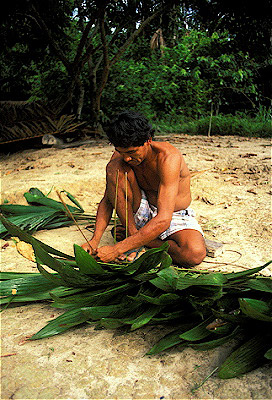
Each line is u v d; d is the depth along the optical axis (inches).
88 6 311.9
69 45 401.1
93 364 72.8
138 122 91.1
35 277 92.6
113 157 114.5
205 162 230.5
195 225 112.7
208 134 365.7
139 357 74.4
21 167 245.3
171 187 98.0
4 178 214.5
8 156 306.3
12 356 75.4
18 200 177.9
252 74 477.4
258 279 81.0
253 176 201.9
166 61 517.7
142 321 74.6
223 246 119.7
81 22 349.1
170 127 422.9
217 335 75.7
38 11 330.6
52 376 70.0
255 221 145.5
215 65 485.4
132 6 323.9
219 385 66.8
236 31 324.2
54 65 408.5
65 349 77.2
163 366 71.8
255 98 483.8
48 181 194.4
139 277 83.4
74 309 84.0
